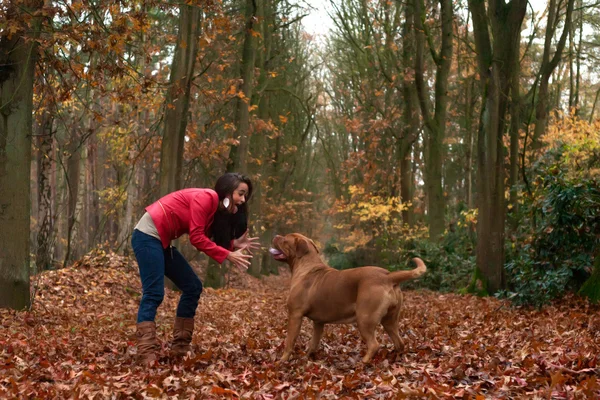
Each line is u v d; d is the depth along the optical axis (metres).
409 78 23.66
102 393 4.38
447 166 37.06
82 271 13.39
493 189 14.19
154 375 4.98
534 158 21.52
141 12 9.20
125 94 10.46
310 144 38.47
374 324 5.45
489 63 14.10
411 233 23.94
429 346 6.25
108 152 26.52
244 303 13.02
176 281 6.12
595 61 25.36
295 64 30.50
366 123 26.39
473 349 5.98
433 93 29.80
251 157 24.72
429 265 19.77
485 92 14.20
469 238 20.77
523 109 20.98
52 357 5.87
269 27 24.44
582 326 8.09
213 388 4.48
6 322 7.97
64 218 30.14
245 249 6.29
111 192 23.84
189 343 6.14
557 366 4.84
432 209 21.94
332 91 38.00
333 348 6.53
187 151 18.95
